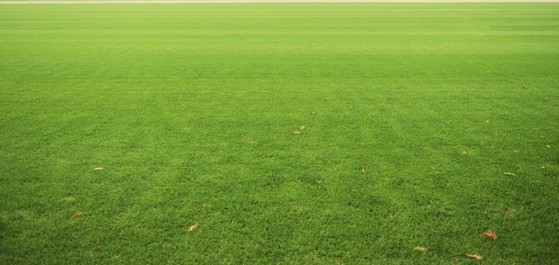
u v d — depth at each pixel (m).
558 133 7.23
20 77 11.02
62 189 5.29
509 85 10.33
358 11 29.28
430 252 4.12
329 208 4.88
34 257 4.03
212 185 5.39
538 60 13.28
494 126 7.55
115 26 21.47
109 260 4.00
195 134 7.13
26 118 7.89
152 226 4.53
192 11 29.16
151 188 5.32
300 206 4.92
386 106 8.67
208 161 6.09
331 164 6.02
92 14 27.08
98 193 5.19
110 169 5.83
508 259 4.04
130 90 9.83
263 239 4.32
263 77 11.11
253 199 5.06
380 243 4.26
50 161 6.07
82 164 5.98
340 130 7.35
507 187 5.38
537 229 4.50
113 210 4.82
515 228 4.52
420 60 13.28
